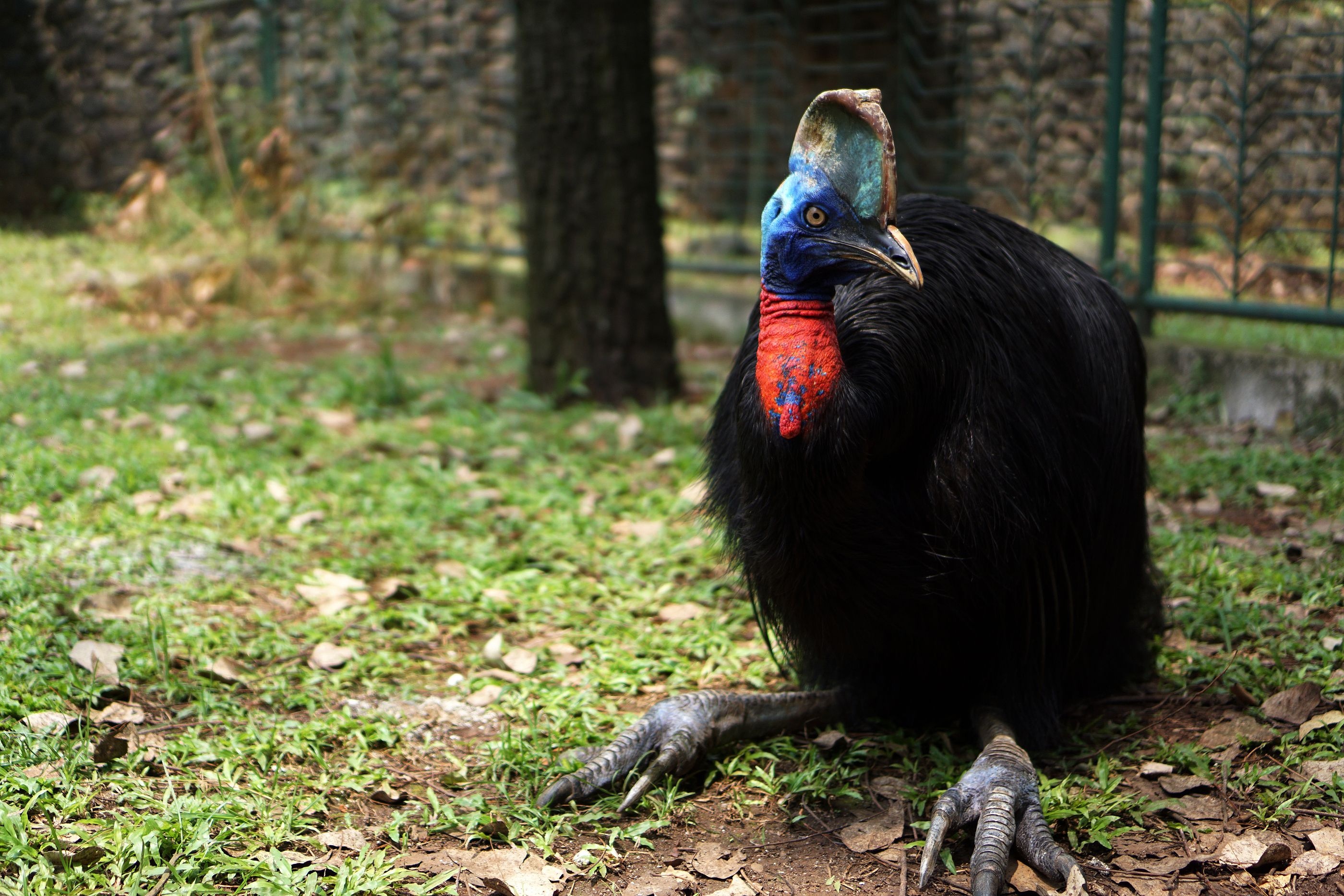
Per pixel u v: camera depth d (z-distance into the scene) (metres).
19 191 12.78
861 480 2.89
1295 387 6.12
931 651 3.27
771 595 3.19
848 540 2.94
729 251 10.40
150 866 2.75
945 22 9.82
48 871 2.64
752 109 11.01
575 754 3.31
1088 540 3.27
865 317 2.96
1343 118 6.01
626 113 6.70
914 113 8.62
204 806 2.95
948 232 3.20
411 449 6.00
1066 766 3.30
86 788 3.03
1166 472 5.48
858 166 2.65
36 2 12.70
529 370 7.07
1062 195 9.87
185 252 11.10
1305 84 8.20
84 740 3.20
